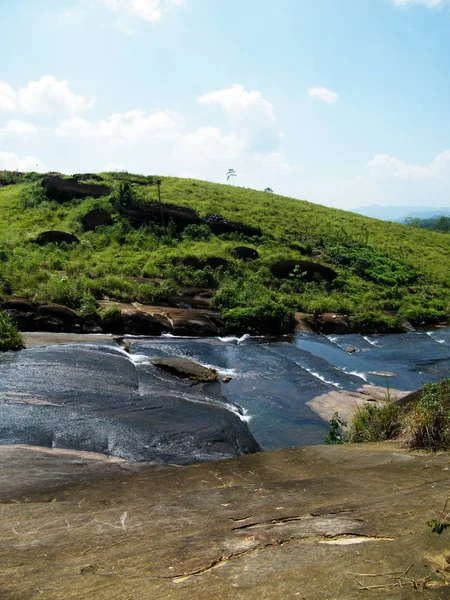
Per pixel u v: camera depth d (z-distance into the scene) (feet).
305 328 58.39
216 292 62.54
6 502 12.01
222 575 6.73
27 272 55.83
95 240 81.10
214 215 98.43
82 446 18.81
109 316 45.78
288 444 24.94
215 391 32.42
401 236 124.98
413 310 68.90
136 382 28.94
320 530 8.48
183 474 14.43
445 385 20.47
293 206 130.21
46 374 27.07
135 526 9.46
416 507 9.77
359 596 5.98
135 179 121.39
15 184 124.16
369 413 21.67
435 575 6.57
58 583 6.75
